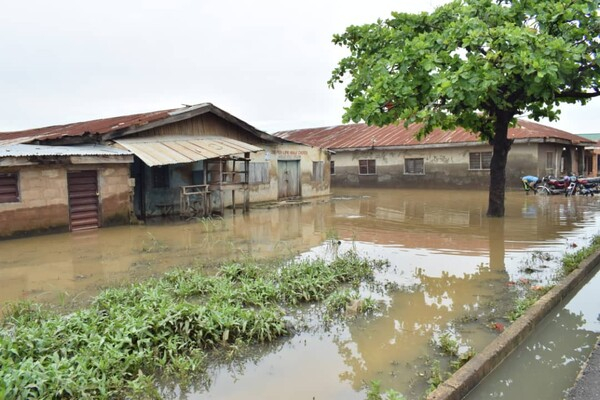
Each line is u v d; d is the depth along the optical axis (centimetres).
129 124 1282
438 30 1041
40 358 368
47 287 621
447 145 2083
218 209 1482
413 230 1036
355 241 915
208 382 369
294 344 438
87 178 1109
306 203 1675
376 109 951
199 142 1397
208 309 468
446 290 587
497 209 1201
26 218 1000
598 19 881
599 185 1839
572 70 890
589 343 447
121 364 368
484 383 370
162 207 1367
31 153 1010
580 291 596
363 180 2417
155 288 559
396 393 311
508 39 845
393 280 634
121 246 896
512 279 624
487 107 1111
